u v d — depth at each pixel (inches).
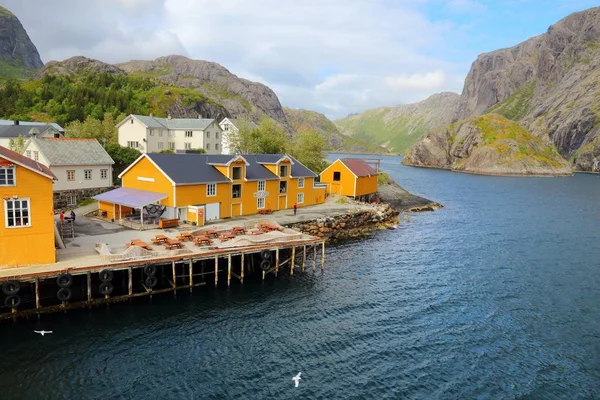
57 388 872.9
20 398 839.7
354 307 1333.7
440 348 1101.7
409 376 973.2
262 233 1631.4
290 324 1197.1
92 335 1077.8
